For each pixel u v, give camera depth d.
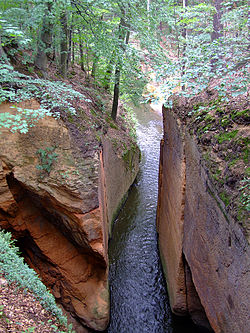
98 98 12.16
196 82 3.83
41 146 6.27
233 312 4.01
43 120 6.24
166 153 9.48
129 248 10.36
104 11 9.30
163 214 9.73
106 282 7.46
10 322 3.82
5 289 4.38
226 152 4.73
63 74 10.16
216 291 4.73
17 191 6.49
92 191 6.47
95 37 7.78
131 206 12.89
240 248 3.76
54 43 8.47
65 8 7.29
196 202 5.87
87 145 6.67
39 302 4.68
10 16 6.31
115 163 11.20
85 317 6.96
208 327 7.30
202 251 5.46
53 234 7.07
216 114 5.59
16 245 7.29
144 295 8.36
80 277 7.07
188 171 6.56
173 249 7.80
